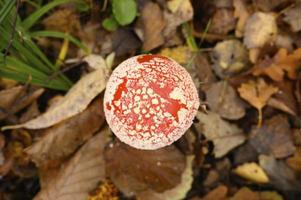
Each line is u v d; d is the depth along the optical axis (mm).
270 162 799
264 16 793
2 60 714
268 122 798
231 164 812
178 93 631
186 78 658
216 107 800
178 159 792
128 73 645
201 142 800
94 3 806
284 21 789
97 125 789
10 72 741
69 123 780
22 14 825
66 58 821
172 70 647
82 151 789
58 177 784
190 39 807
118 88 642
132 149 787
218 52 812
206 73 805
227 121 803
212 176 815
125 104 633
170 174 790
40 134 802
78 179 786
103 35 812
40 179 789
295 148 792
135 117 629
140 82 631
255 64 794
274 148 796
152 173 789
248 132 805
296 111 789
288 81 792
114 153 791
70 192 782
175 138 653
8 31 722
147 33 796
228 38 814
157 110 625
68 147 787
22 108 809
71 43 823
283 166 798
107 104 654
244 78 800
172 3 796
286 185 799
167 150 788
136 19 798
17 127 789
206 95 801
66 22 823
